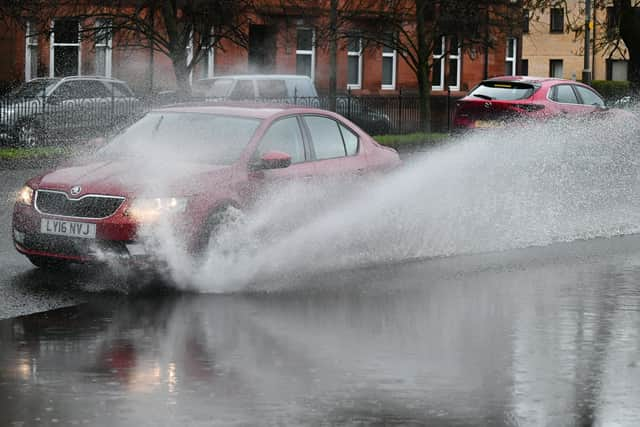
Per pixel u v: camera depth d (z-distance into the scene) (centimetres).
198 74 5441
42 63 5019
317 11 5262
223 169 1541
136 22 4062
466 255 1802
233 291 1466
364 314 1327
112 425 866
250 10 4259
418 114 5156
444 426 878
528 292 1495
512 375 1046
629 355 1134
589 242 2000
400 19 5088
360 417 898
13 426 861
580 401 960
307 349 1138
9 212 2241
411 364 1081
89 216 1478
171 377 1015
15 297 1394
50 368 1042
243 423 876
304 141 1680
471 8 4878
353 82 6106
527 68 10131
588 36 6397
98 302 1373
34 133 3819
